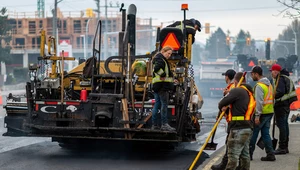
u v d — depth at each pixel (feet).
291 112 95.30
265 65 165.27
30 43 341.62
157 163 42.93
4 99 137.08
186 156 46.78
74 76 49.32
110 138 43.39
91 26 341.00
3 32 251.80
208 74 183.01
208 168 39.88
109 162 43.32
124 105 43.29
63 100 44.19
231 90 32.55
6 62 256.93
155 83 41.83
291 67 156.97
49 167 40.83
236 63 182.39
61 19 342.85
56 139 49.11
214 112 98.99
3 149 50.01
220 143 55.98
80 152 48.70
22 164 42.06
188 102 43.24
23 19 341.62
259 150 48.29
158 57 41.63
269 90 40.96
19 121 45.60
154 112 42.39
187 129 44.39
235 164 32.30
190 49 48.78
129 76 43.57
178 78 45.37
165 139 42.93
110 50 291.58
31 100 44.73
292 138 56.44
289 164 40.55
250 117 32.37
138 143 48.24
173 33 45.91
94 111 43.75
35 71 45.21
